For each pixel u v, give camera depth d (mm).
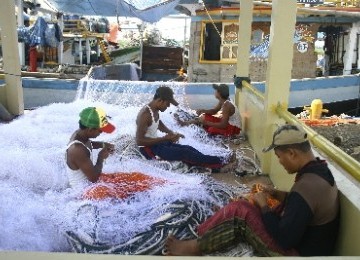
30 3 17781
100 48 20625
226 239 3037
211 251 3082
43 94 10609
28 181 4402
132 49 20438
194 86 10344
